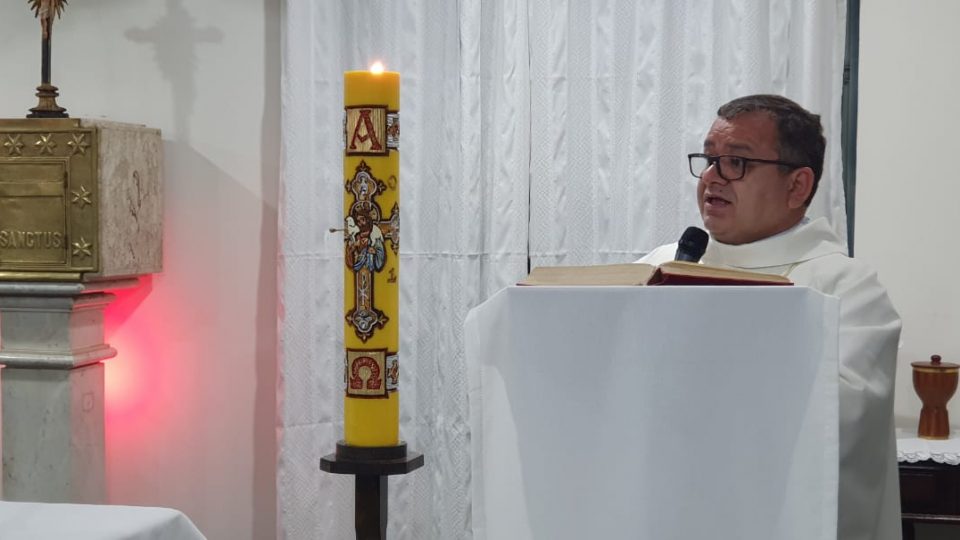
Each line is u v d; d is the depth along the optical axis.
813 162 1.91
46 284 3.10
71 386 3.18
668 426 1.22
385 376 1.73
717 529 1.22
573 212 3.15
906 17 2.95
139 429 3.45
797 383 1.20
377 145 1.77
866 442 1.58
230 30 3.35
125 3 3.40
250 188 3.36
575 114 3.14
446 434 3.22
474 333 1.31
